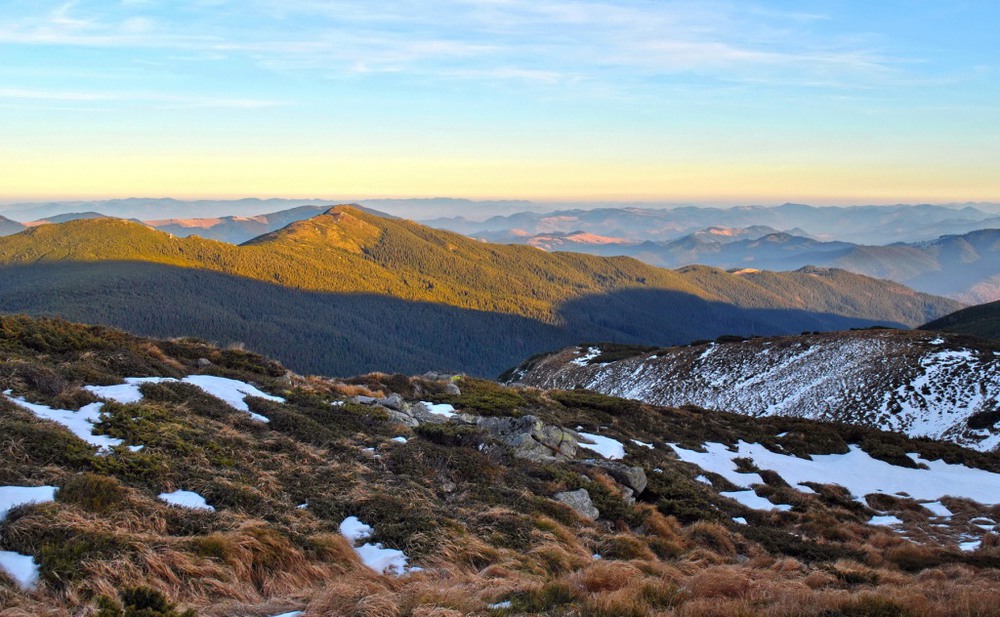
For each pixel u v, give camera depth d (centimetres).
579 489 1995
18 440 1225
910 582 1510
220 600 990
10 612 798
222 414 1761
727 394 6756
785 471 3103
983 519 2605
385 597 973
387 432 2089
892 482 3184
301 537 1216
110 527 1053
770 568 1638
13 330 1981
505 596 1084
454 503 1652
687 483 2484
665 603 1066
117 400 1648
